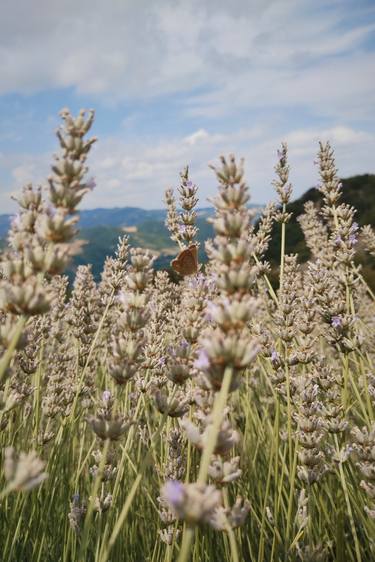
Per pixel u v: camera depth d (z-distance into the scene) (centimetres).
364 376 32
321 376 32
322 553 25
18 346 14
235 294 14
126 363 19
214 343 13
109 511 23
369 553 30
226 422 15
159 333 29
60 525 33
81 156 15
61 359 43
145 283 19
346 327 32
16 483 12
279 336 32
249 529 34
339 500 30
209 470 15
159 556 28
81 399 44
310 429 27
